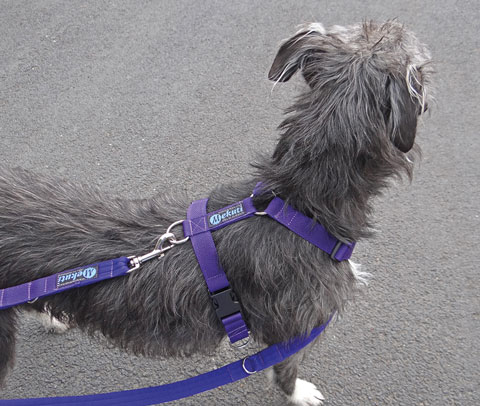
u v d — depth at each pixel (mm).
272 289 596
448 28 1340
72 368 850
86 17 1456
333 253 591
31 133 1156
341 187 556
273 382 782
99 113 1191
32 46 1372
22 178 680
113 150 1115
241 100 1202
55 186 673
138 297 606
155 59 1314
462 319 860
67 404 578
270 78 622
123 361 854
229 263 594
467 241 945
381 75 538
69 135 1147
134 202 661
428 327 856
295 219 579
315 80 569
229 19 1416
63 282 578
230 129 1143
